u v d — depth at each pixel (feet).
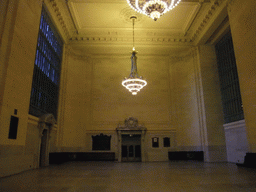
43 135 38.34
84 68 55.26
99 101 54.65
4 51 23.50
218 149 46.37
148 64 57.41
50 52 42.01
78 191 15.53
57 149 44.75
